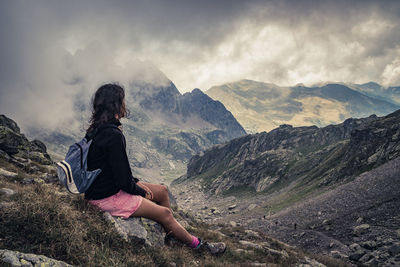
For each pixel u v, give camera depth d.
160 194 4.88
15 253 2.95
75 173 3.51
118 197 4.07
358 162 101.81
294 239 55.41
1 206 3.93
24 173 10.20
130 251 4.36
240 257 7.43
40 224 3.78
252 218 100.38
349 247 38.53
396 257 25.78
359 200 68.88
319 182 114.88
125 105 3.94
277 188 168.25
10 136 14.66
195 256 5.74
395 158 84.69
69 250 3.57
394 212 52.59
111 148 3.57
